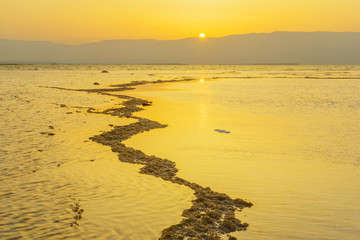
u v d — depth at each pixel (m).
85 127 18.69
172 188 10.50
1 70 101.25
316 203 9.73
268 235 7.85
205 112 26.66
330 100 34.66
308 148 16.00
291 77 78.69
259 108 29.00
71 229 7.52
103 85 50.69
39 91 35.91
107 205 8.88
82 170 11.62
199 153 15.03
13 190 9.52
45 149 13.89
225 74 96.81
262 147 16.16
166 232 7.62
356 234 7.96
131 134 18.38
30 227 7.50
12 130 16.67
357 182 11.54
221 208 9.28
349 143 17.02
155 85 54.06
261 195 10.33
